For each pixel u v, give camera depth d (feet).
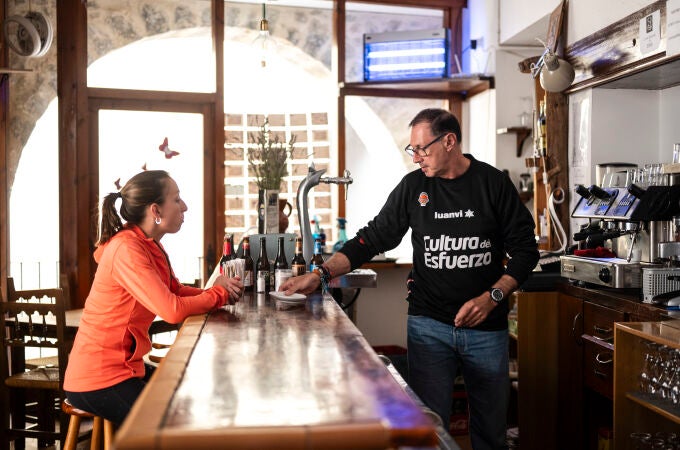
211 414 3.72
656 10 10.78
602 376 10.12
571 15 13.52
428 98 18.52
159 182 8.05
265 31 14.32
